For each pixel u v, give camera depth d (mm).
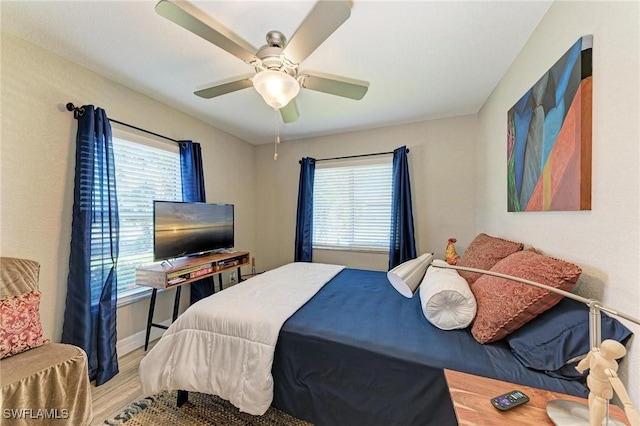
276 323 1444
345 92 1912
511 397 825
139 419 1557
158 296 2623
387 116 3035
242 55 1520
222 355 1450
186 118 2947
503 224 2141
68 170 1943
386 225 3457
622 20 908
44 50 1803
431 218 3174
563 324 1016
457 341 1219
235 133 3643
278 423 1528
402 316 1547
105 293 2006
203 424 1521
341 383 1256
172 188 2801
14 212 1691
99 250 1994
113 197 2090
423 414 1070
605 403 640
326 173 3781
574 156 1146
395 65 1989
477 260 1860
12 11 1451
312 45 1418
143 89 2363
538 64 1532
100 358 1927
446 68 2031
